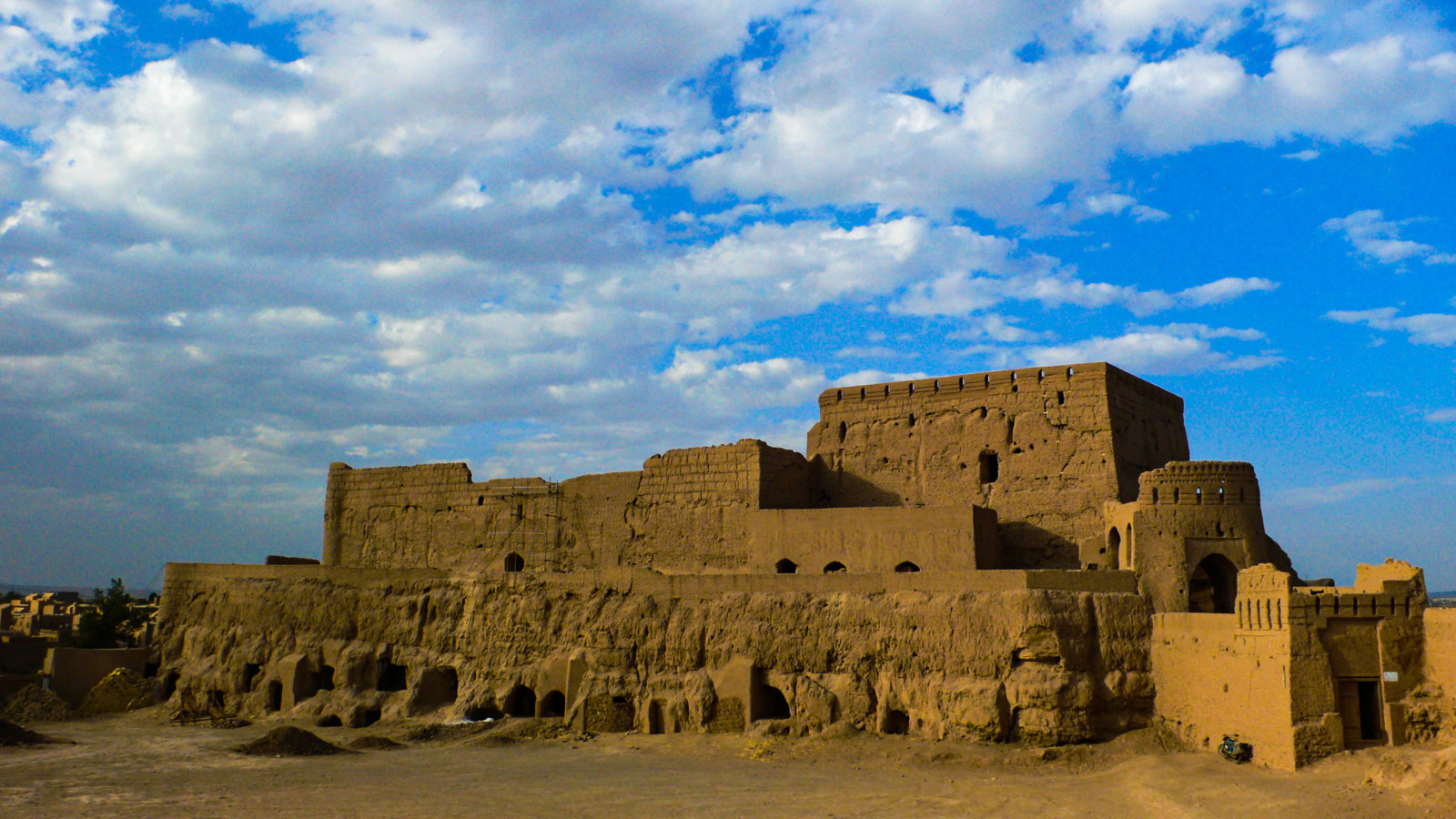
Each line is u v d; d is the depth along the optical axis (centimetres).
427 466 7744
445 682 6512
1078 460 6009
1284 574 4028
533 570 6994
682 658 5641
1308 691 3941
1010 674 4875
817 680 5300
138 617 9306
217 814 4131
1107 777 4262
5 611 11362
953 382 6538
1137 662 4875
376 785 4606
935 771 4500
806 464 6806
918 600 5216
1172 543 5097
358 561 7919
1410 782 3491
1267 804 3575
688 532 6519
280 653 7044
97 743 5903
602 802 4197
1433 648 3959
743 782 4444
